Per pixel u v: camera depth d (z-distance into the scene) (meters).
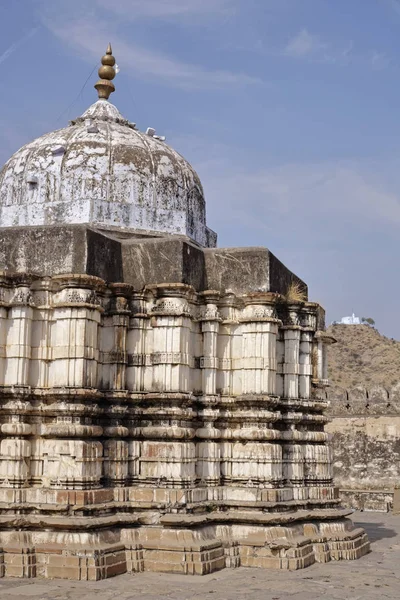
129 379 15.56
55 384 14.59
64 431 14.18
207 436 15.78
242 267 16.55
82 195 17.38
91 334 14.78
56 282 14.95
